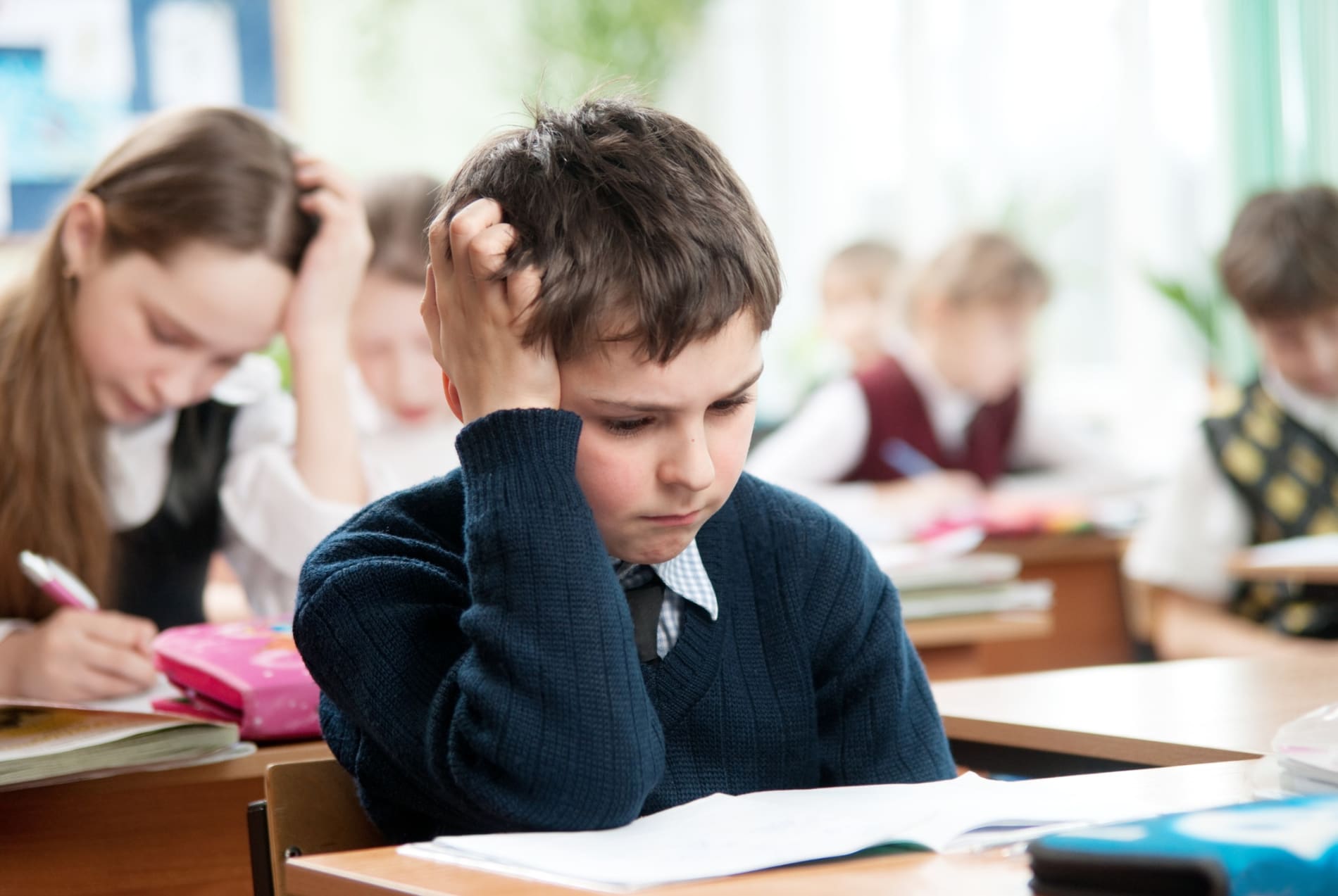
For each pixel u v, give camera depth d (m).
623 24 5.37
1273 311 2.81
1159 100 5.66
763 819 0.90
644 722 0.96
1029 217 5.68
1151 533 2.98
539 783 0.92
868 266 4.40
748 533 1.19
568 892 0.75
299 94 4.90
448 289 1.04
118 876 1.41
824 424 3.98
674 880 0.76
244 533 2.01
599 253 0.96
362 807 1.11
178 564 2.06
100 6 4.57
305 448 2.04
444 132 5.16
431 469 2.65
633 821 0.94
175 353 1.93
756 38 5.71
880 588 1.23
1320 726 1.02
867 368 4.07
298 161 2.04
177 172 1.90
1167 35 5.64
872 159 5.84
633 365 0.96
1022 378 4.03
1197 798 0.93
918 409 3.96
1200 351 5.31
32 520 1.90
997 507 3.32
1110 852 0.67
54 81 4.53
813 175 5.78
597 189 0.99
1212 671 1.57
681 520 1.01
